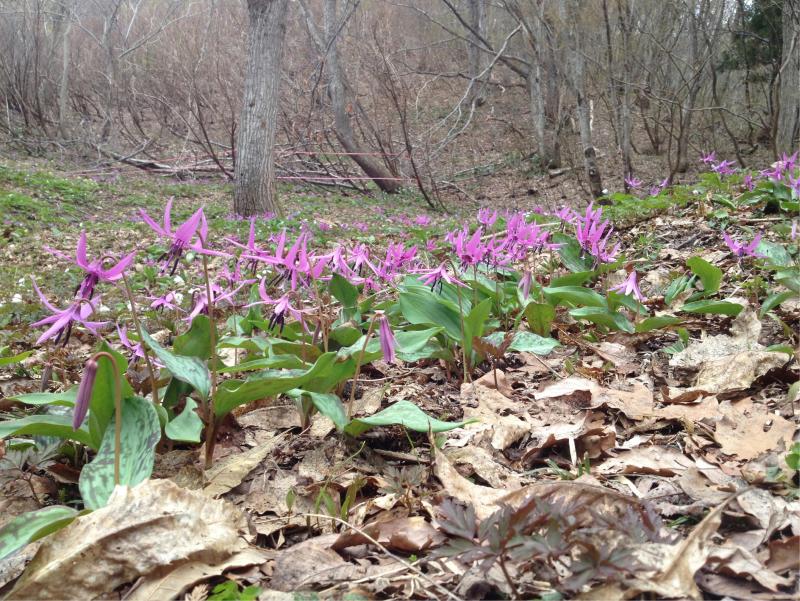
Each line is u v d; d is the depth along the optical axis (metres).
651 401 0.85
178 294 1.48
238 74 7.02
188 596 0.52
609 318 1.13
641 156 6.27
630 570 0.43
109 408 0.67
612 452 0.75
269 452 0.79
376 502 0.66
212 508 0.58
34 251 2.84
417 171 5.87
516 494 0.58
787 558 0.50
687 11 4.92
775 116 4.66
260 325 1.11
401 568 0.53
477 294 1.20
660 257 1.73
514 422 0.81
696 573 0.49
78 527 0.53
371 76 6.45
